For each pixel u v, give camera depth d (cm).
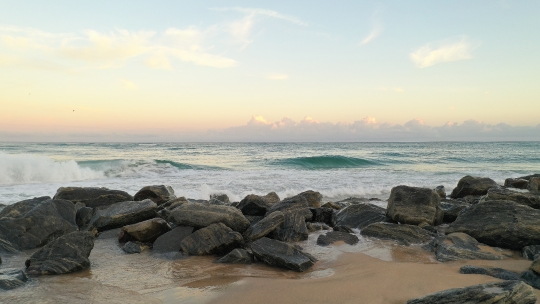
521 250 675
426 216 896
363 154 5209
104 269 597
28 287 499
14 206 816
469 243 693
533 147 8438
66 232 775
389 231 821
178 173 2377
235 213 783
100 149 5131
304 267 588
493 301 371
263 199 1031
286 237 791
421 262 625
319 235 834
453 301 386
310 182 2002
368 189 1809
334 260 646
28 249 706
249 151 5556
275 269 595
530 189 987
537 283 489
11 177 1872
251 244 653
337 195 1709
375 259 643
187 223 767
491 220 743
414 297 454
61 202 834
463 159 4266
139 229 744
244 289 493
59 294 475
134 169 2458
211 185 1839
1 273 527
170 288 504
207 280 538
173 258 662
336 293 471
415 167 3312
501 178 2412
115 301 452
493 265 596
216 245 680
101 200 1012
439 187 1462
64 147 5550
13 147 5394
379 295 462
